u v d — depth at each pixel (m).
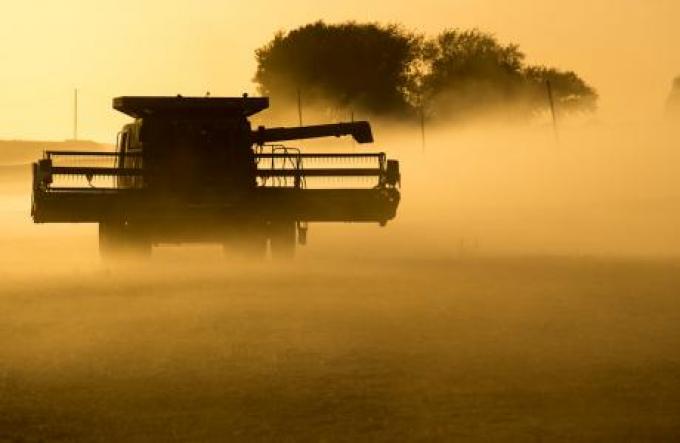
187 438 27.77
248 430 28.48
